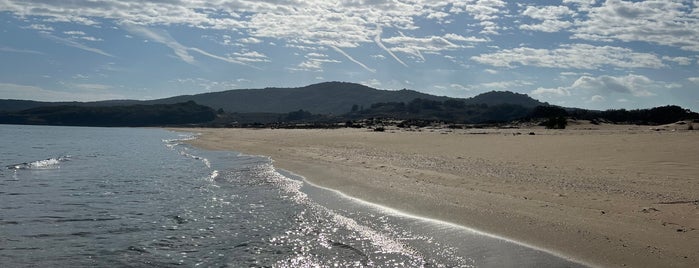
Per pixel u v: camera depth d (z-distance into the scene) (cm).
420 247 1087
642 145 2900
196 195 1806
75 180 2272
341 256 1051
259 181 2133
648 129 7619
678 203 1388
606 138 3691
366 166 2489
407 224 1275
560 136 4425
